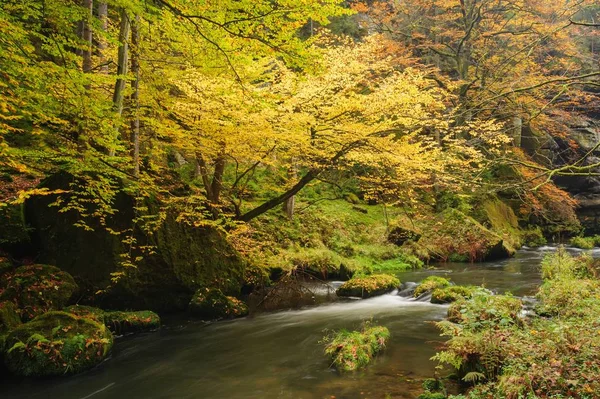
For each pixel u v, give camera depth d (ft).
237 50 18.85
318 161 36.60
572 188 87.40
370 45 31.07
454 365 17.34
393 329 26.53
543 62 74.33
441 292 33.76
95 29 21.33
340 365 20.02
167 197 34.27
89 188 24.84
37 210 28.66
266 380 19.39
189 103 30.17
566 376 14.26
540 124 66.08
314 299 36.94
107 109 21.71
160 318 30.40
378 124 31.12
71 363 20.21
